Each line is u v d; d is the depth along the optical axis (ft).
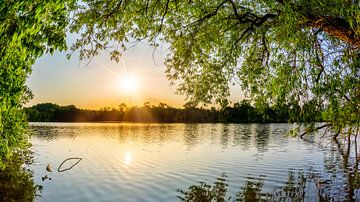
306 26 24.50
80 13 30.58
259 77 35.88
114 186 77.25
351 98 25.26
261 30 33.91
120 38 33.47
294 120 29.76
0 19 17.35
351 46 24.59
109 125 505.25
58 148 155.02
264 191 72.43
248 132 294.66
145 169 98.68
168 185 78.38
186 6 34.99
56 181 81.46
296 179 84.02
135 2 32.27
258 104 35.55
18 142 58.59
